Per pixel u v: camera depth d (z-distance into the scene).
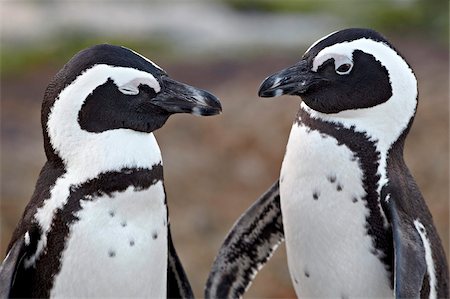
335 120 8.21
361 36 8.19
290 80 8.27
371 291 8.20
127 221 7.46
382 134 8.17
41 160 22.31
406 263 7.59
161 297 7.89
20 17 38.22
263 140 22.20
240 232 9.45
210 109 7.75
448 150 20.02
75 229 7.40
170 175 21.08
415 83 8.30
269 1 44.75
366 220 8.05
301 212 8.25
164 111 7.70
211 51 35.38
